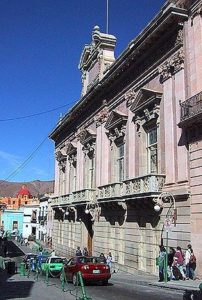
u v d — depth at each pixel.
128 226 29.30
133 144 29.58
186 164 22.17
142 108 27.97
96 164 37.31
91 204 36.94
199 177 20.84
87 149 40.69
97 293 17.31
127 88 30.98
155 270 25.00
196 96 21.11
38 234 81.94
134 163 29.23
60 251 50.06
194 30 22.39
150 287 19.56
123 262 30.03
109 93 34.81
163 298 15.20
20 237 87.12
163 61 25.56
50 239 59.09
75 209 42.84
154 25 25.62
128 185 28.00
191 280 19.91
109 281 23.42
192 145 21.62
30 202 99.50
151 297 15.62
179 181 22.69
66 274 22.55
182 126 22.17
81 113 42.91
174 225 22.77
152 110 26.58
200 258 20.11
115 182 31.19
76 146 45.31
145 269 26.45
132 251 28.33
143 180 25.73
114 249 32.06
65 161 51.22
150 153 27.44
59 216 52.12
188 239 21.36
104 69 38.41
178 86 23.53
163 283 19.42
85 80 44.91
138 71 29.09
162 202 24.31
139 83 28.95
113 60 38.75
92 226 38.94
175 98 23.81
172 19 23.70
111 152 34.00
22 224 99.81
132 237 28.48
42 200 79.81
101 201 33.28
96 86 35.78
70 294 16.97
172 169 23.59
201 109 20.53
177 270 20.83
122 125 31.70
